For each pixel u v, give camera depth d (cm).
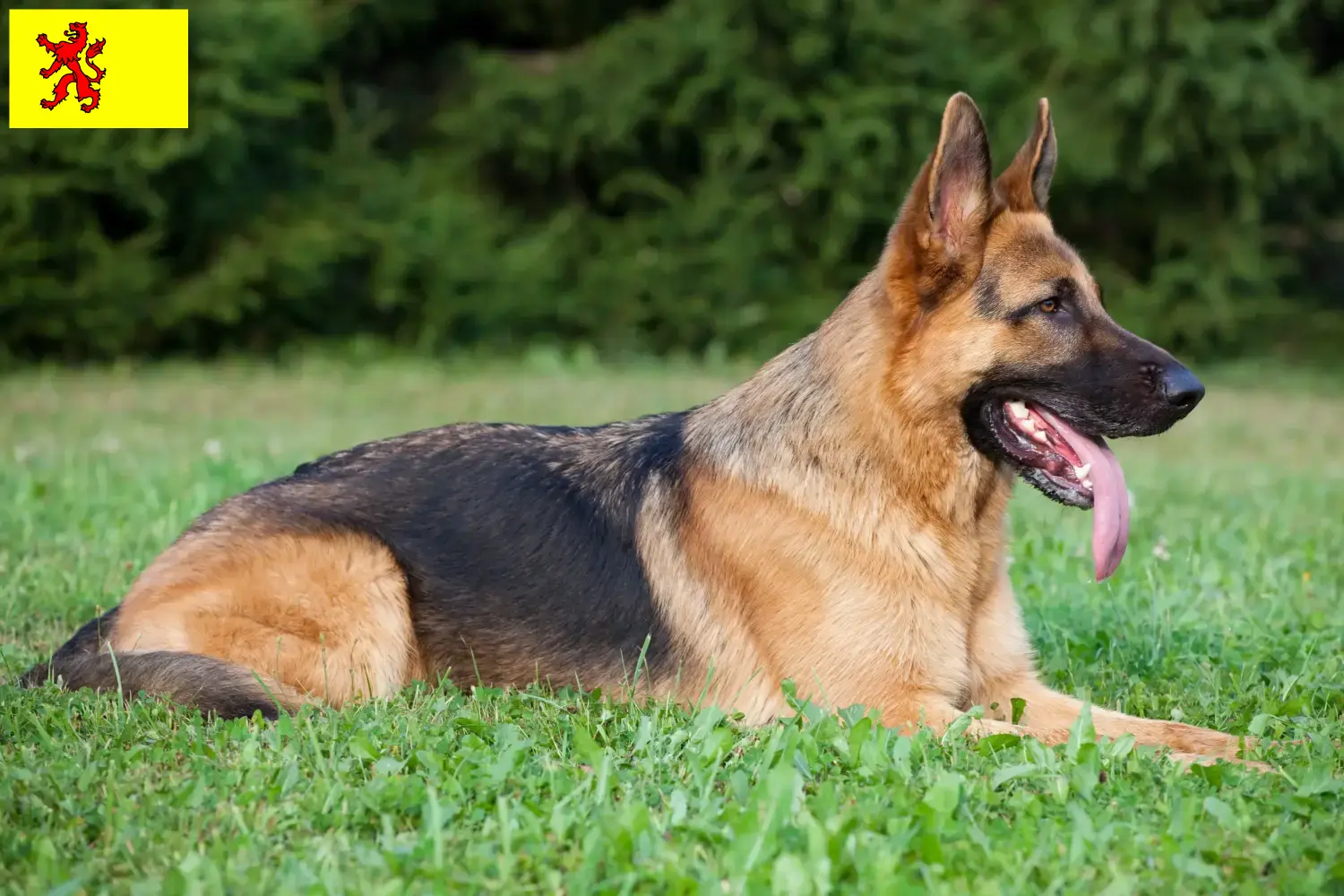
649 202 2556
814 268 2448
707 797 425
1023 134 2298
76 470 1120
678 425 609
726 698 552
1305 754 480
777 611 545
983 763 467
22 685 559
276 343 2344
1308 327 2545
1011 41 2467
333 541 570
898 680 534
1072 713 555
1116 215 2502
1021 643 586
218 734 491
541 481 589
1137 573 786
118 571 788
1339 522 995
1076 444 548
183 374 2095
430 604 573
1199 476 1261
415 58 2697
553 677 563
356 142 2436
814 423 554
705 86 2338
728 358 2416
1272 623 688
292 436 1462
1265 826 405
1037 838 396
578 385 2050
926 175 537
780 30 2373
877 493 541
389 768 450
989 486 558
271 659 560
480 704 542
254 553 572
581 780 448
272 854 393
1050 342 544
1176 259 2481
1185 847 384
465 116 2472
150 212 2133
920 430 539
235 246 2191
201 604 568
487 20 2692
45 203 2072
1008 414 552
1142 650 649
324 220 2289
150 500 949
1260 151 2367
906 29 2330
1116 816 416
